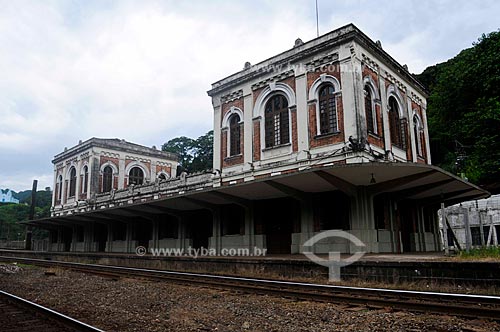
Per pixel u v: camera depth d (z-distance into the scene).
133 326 7.41
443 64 47.75
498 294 9.25
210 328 7.24
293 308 8.72
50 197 100.81
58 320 7.59
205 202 21.69
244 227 21.58
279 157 21.03
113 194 36.03
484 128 30.55
